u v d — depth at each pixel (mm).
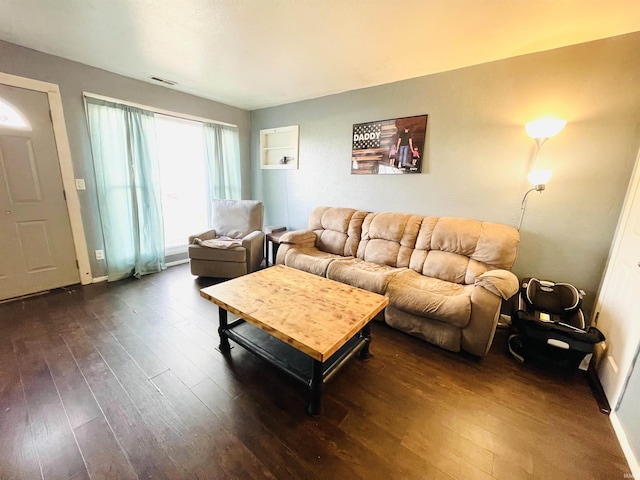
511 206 2443
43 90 2531
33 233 2645
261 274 2283
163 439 1288
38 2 1721
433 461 1231
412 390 1658
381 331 2336
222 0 1669
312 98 3670
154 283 3107
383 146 3119
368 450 1271
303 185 3994
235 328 2123
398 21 1841
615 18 1714
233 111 4203
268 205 4531
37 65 2475
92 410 1430
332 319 1584
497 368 1875
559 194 2211
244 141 4469
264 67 2668
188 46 2281
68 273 2902
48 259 2760
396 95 2965
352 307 1731
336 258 2941
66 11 1817
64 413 1404
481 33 1956
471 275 2357
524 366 1898
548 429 1415
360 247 3135
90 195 2955
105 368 1738
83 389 1563
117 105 2953
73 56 2559
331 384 1687
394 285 2250
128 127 3037
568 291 2061
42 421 1354
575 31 1881
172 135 3734
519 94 2301
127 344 1992
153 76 2992
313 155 3799
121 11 1809
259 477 1139
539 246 2340
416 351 2055
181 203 4012
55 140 2660
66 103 2676
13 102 2404
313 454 1243
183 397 1537
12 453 1200
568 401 1602
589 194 2096
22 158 2508
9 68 2348
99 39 2203
